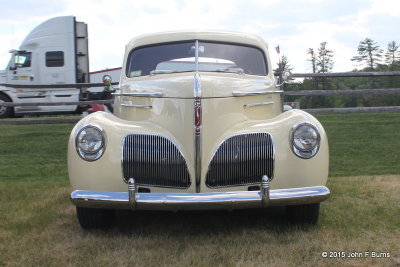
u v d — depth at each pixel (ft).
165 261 9.23
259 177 10.69
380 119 35.29
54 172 21.74
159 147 10.66
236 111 11.57
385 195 14.84
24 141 30.42
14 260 9.44
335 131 30.60
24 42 49.80
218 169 10.63
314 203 10.73
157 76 14.14
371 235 10.75
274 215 12.88
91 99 53.98
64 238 10.94
